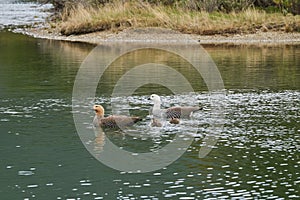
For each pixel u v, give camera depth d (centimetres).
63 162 1448
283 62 3281
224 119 1855
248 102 2125
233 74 2855
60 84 2570
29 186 1288
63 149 1553
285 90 2384
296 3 4991
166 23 4691
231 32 4606
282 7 5062
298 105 2069
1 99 2217
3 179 1330
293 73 2853
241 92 2347
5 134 1695
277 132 1697
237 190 1256
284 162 1429
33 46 4231
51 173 1369
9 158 1479
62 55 3709
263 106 2053
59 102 2158
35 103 2136
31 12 7575
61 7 6166
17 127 1775
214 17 4803
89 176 1351
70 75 2845
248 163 1427
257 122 1814
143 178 1338
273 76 2764
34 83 2600
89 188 1277
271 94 2294
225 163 1429
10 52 3900
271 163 1423
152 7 5138
